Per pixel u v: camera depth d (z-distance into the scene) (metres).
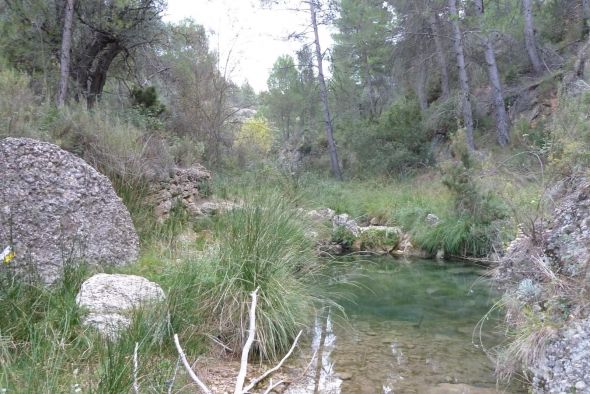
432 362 3.95
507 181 8.09
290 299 4.43
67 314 3.20
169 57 14.01
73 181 4.83
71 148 6.36
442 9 15.35
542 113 13.48
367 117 20.28
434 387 3.48
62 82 9.70
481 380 3.59
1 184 4.44
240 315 3.97
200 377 3.41
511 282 4.41
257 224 4.63
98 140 6.54
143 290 3.93
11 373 2.54
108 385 2.55
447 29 15.84
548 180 5.03
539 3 17.27
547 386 3.03
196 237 6.10
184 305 3.82
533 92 14.81
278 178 8.76
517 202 6.79
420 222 9.62
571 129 5.13
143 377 2.84
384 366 3.88
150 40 12.55
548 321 3.35
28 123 6.03
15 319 3.23
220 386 3.38
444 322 5.00
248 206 5.06
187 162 9.00
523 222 4.66
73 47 11.77
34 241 4.37
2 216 4.30
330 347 4.30
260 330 3.99
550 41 16.20
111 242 4.96
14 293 3.46
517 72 16.05
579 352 2.94
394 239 9.48
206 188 8.03
